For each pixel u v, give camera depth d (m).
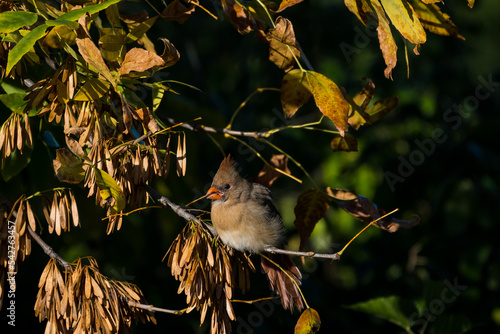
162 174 5.73
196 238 5.54
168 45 5.41
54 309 5.14
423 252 11.11
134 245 9.28
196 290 5.43
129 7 10.48
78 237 8.28
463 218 11.64
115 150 5.34
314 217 7.04
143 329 10.13
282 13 12.87
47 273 5.21
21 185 7.48
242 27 5.95
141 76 5.54
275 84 13.78
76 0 5.55
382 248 12.73
